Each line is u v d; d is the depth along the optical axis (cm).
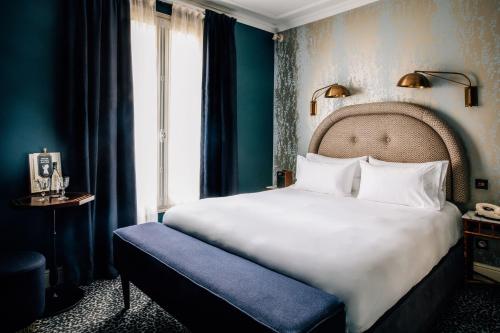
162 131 328
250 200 268
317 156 351
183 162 335
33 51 239
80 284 252
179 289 153
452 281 224
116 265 214
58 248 251
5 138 229
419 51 298
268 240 165
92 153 256
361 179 292
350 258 141
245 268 150
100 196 265
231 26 361
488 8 259
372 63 332
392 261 149
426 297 178
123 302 223
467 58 270
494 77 257
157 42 320
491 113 259
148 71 300
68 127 248
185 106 335
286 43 414
